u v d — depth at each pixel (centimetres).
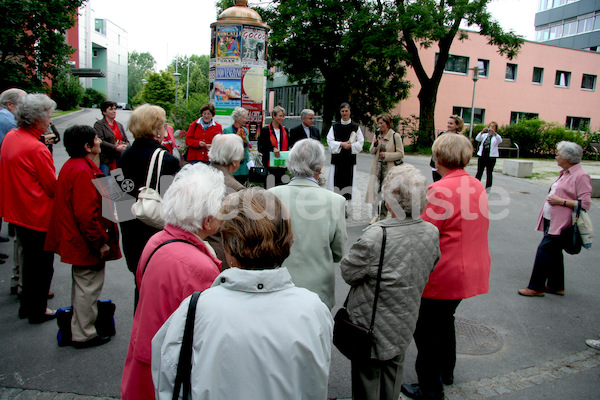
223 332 137
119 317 428
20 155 375
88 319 364
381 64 2409
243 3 972
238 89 963
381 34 2089
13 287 467
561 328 445
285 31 2261
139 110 314
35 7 1902
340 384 338
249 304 143
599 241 779
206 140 786
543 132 2380
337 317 258
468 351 395
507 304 500
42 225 388
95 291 362
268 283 145
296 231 273
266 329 139
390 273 243
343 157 782
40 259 398
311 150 284
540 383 349
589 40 4612
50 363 344
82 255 344
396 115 2703
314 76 2645
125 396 200
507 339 420
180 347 143
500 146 2305
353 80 2550
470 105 3041
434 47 2866
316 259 275
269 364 136
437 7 2011
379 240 245
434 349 305
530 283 528
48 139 421
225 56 954
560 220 501
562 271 527
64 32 2123
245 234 150
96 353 361
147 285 198
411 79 2853
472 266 298
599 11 4484
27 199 380
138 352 197
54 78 2222
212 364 135
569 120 3491
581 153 493
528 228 845
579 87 3422
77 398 304
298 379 140
